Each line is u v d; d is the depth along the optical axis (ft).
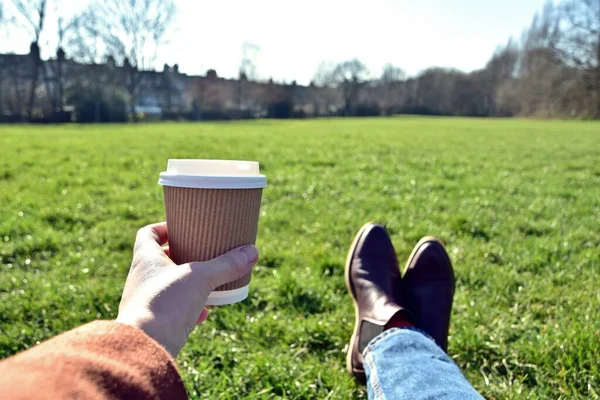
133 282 2.76
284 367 6.20
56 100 121.70
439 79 209.67
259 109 173.68
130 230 12.23
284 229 12.67
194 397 5.58
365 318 6.40
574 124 113.19
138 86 144.05
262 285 8.60
